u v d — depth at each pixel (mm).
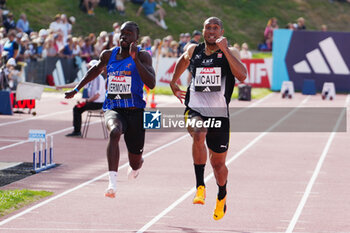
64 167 22656
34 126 33438
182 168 22891
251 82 57438
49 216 15805
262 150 27281
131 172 15789
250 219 15891
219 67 13383
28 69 46750
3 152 25750
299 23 72312
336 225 15430
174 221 15555
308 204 17672
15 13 62875
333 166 23781
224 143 13719
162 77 55219
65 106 42812
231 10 83562
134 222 15383
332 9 92438
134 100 14320
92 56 52375
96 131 32188
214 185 20078
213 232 14578
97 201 17578
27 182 19969
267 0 89312
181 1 80250
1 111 37344
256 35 80188
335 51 55562
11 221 15266
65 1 58781
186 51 13758
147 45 43250
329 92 50781
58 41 51125
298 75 56250
